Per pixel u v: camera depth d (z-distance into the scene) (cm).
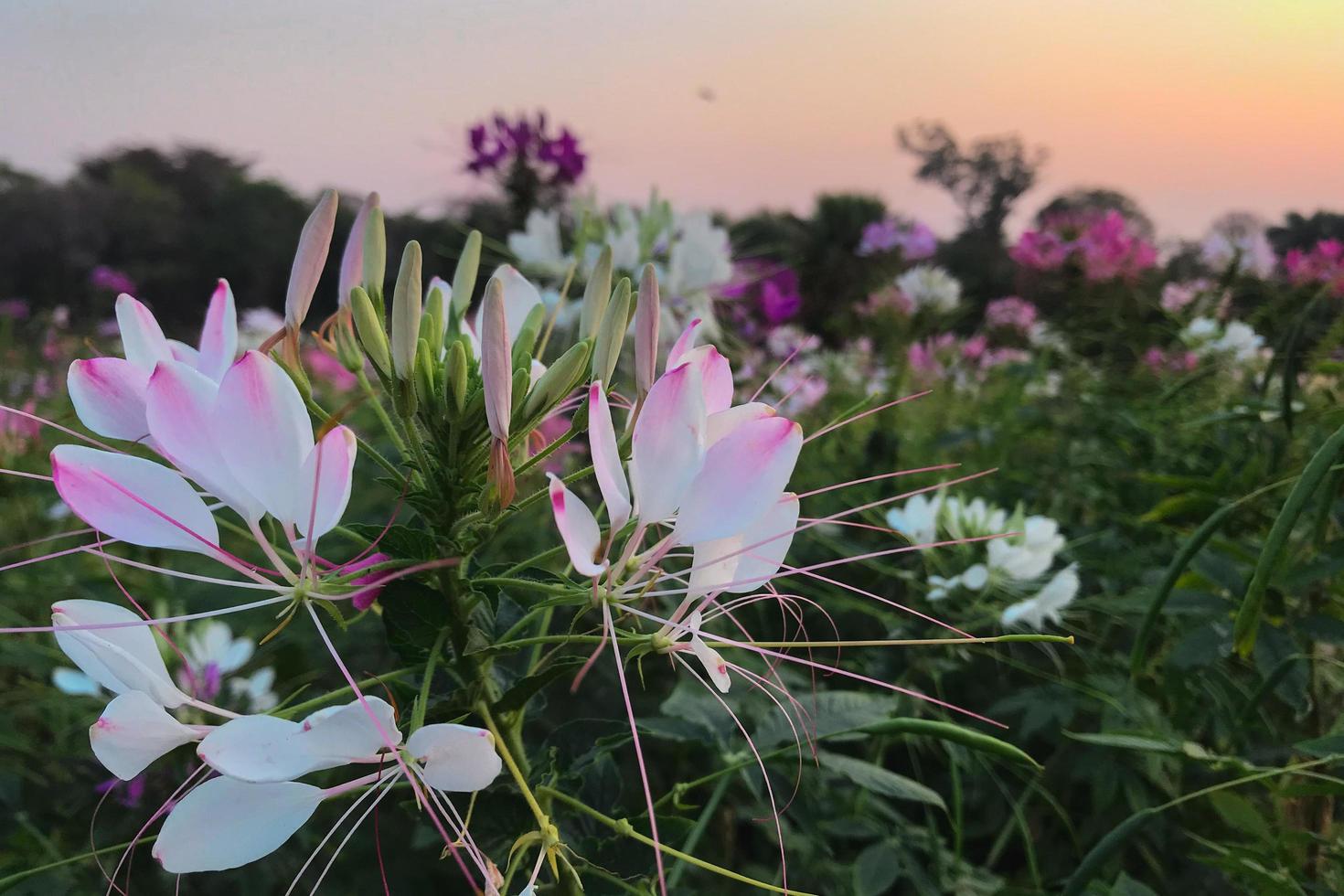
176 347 19
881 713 26
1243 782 23
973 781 38
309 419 15
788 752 22
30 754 36
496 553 48
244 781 14
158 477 16
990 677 39
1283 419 30
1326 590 28
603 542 17
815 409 76
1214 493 32
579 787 20
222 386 15
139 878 31
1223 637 27
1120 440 53
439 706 18
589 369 19
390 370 17
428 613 17
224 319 19
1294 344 30
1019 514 36
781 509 18
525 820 19
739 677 29
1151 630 27
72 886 30
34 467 53
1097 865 23
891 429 69
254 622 42
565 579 18
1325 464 22
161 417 15
